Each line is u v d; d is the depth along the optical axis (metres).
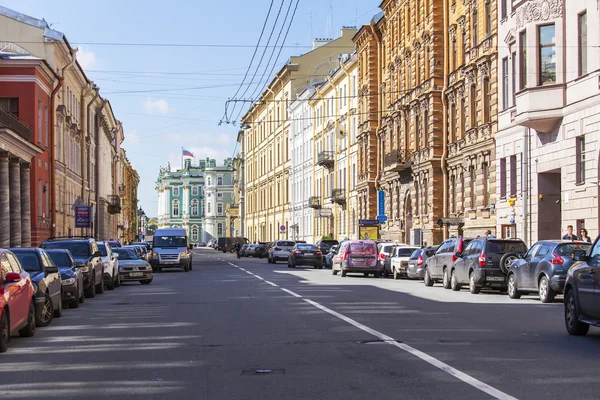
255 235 116.00
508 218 37.56
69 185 54.19
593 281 13.27
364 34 62.91
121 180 109.38
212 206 178.00
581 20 31.39
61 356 12.16
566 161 32.28
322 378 9.80
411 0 52.84
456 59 45.94
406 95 53.91
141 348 12.81
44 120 44.94
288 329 15.01
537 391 8.83
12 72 41.84
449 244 29.16
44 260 17.86
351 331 14.56
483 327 15.26
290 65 89.44
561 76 32.44
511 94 36.91
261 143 110.44
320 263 51.88
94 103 67.88
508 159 37.75
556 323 16.12
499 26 38.22
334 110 73.88
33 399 8.89
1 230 34.66
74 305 21.00
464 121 44.69
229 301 22.27
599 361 11.05
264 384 9.47
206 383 9.62
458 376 9.80
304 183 85.75
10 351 12.80
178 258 46.31
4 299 12.76
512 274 23.78
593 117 29.98
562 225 32.69
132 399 8.80
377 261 37.91
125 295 26.05
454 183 46.41
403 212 55.75
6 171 34.84
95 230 66.81
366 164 63.81
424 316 17.44
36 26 47.06
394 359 11.20
